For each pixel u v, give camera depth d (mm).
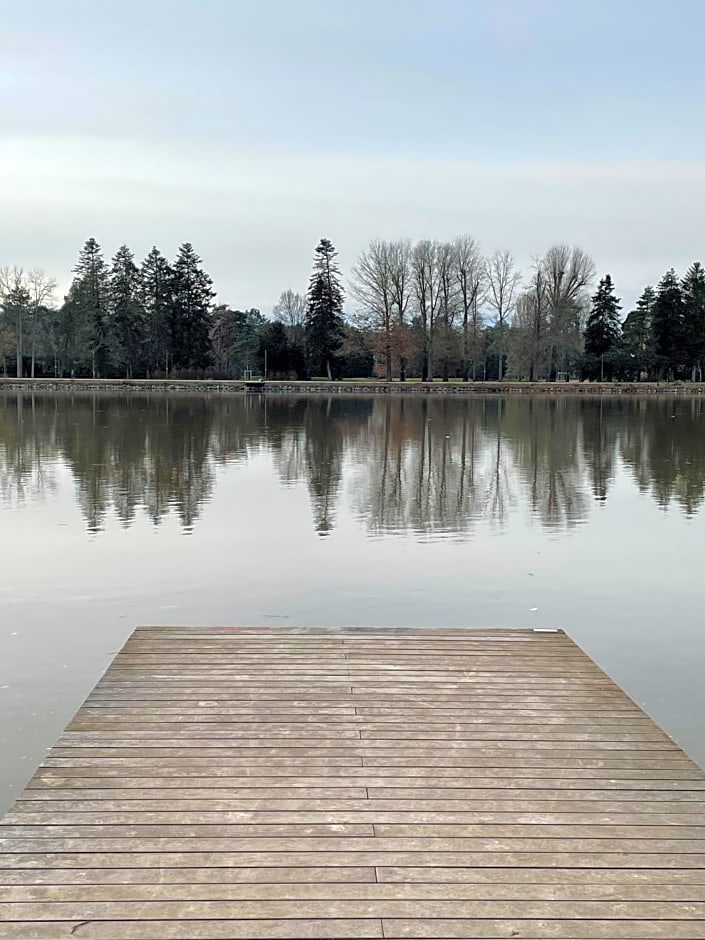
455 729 4582
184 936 2918
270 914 3025
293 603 7734
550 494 13953
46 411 32594
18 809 3680
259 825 3582
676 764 4211
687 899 3143
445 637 6195
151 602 7715
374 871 3275
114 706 4824
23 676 5871
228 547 9859
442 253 57250
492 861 3352
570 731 4578
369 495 13664
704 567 9172
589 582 8539
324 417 31422
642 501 13312
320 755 4242
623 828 3609
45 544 9914
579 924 3002
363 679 5309
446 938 2922
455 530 10984
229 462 17562
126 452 18969
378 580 8523
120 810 3680
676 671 6156
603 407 40125
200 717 4688
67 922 2971
